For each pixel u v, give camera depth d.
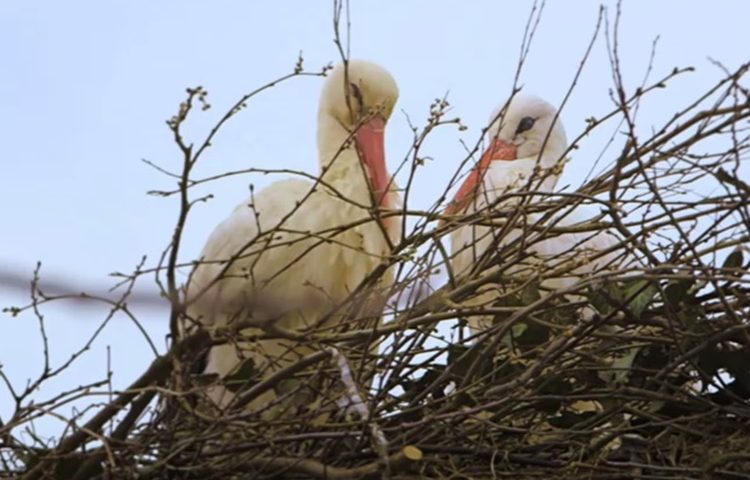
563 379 9.17
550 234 9.66
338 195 9.71
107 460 8.26
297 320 10.52
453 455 9.05
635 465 8.78
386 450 7.44
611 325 9.30
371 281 9.68
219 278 9.05
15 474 8.66
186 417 8.69
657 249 9.20
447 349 9.32
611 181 9.33
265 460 8.42
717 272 8.92
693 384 9.62
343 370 7.97
